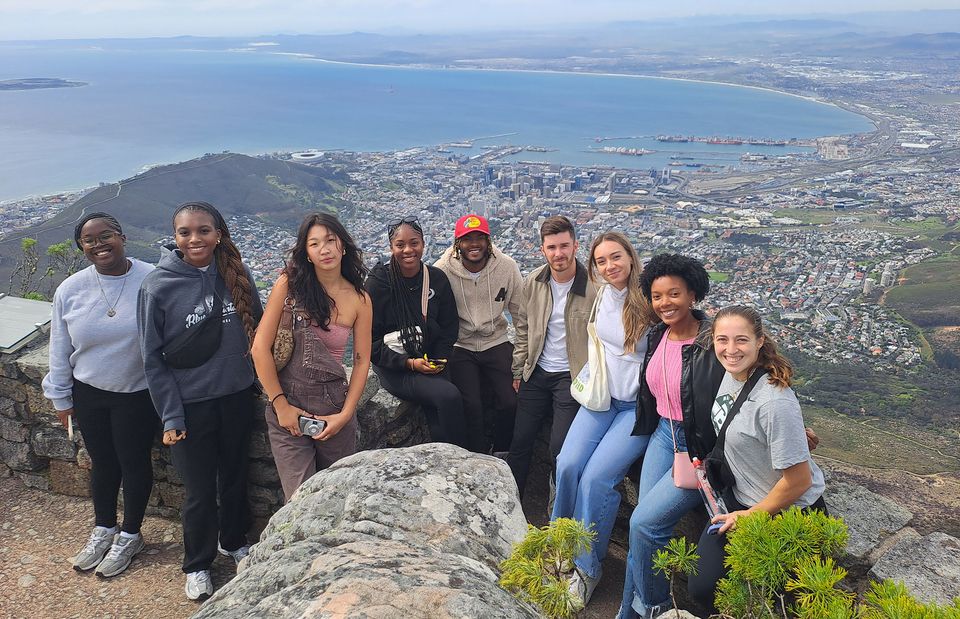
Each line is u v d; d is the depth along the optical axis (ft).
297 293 10.16
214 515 11.03
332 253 9.99
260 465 12.10
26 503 13.20
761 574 5.46
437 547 6.49
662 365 10.21
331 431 10.43
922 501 11.00
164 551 12.04
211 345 10.61
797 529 5.59
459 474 7.55
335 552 5.68
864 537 9.43
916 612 4.53
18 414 13.17
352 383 10.81
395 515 6.86
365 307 10.71
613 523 11.27
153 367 10.37
